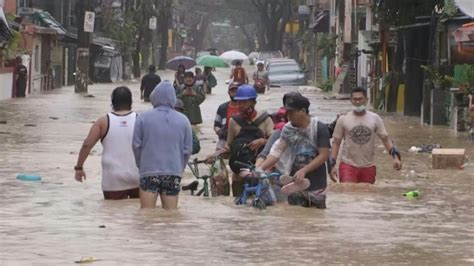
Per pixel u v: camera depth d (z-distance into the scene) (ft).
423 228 59.67
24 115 178.60
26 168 96.27
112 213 64.03
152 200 66.49
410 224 61.52
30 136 134.62
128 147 72.13
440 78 168.76
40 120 166.09
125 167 72.02
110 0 429.38
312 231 56.75
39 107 204.95
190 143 67.46
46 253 48.06
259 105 221.66
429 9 192.54
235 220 60.95
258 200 67.46
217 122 90.38
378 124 84.07
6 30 234.99
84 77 277.23
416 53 193.47
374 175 84.94
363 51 247.70
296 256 48.21
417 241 53.88
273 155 67.31
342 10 359.46
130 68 438.81
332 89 325.01
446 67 171.73
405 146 129.29
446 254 49.60
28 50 279.90
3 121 160.86
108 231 55.52
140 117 66.54
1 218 61.62
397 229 58.75
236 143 75.20
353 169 84.48
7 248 49.47
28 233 54.65
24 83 252.01
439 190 83.61
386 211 68.69
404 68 207.21
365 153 84.38
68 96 259.60
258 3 563.89
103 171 72.38
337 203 72.49
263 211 65.41
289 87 349.00
